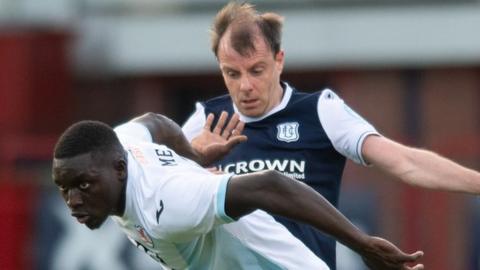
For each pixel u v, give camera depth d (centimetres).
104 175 1708
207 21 5531
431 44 5444
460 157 3684
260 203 1664
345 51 5444
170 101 5653
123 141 1825
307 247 2000
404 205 3619
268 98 2081
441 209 3609
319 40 5444
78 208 1711
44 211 3709
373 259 1689
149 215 1727
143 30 5531
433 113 5500
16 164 4053
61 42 5325
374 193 3631
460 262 3609
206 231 1723
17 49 5238
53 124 5262
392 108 5509
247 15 2067
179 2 5581
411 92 5497
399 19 5453
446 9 5447
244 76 2058
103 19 5528
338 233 1669
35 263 3697
